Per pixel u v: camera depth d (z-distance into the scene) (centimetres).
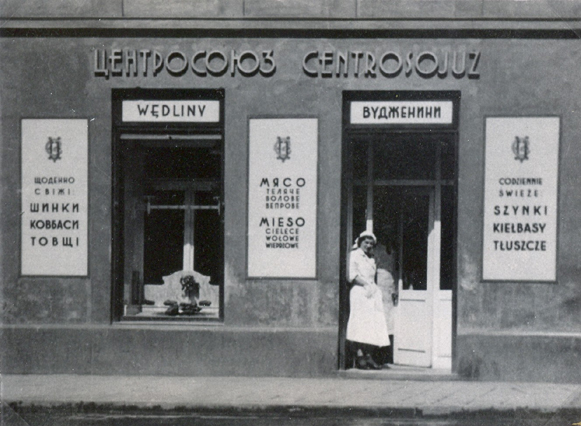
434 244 879
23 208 872
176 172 893
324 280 847
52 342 859
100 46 866
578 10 831
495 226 843
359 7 843
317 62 850
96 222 871
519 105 842
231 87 858
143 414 706
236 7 851
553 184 838
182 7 855
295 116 852
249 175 855
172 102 873
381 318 858
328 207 848
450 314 876
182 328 851
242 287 853
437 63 841
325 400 718
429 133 855
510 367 832
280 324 851
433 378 835
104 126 871
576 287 834
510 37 839
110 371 856
